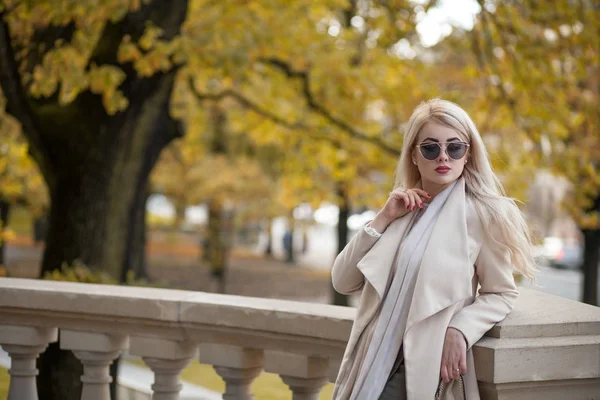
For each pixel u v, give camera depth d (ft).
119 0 24.88
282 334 11.71
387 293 9.41
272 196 78.18
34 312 13.29
